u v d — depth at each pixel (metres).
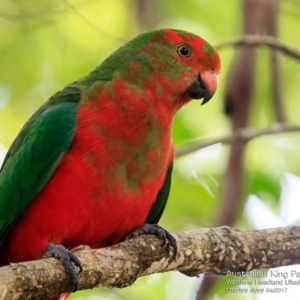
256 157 15.77
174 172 15.40
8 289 8.41
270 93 13.33
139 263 9.80
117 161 10.19
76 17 16.20
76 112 10.35
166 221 15.18
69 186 10.07
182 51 11.04
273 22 13.54
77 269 9.23
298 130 12.30
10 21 16.06
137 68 10.78
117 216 10.32
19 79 16.66
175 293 14.64
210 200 15.20
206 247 10.12
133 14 15.41
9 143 16.16
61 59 16.55
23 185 10.25
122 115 10.35
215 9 16.64
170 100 10.83
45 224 10.13
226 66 16.30
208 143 12.25
